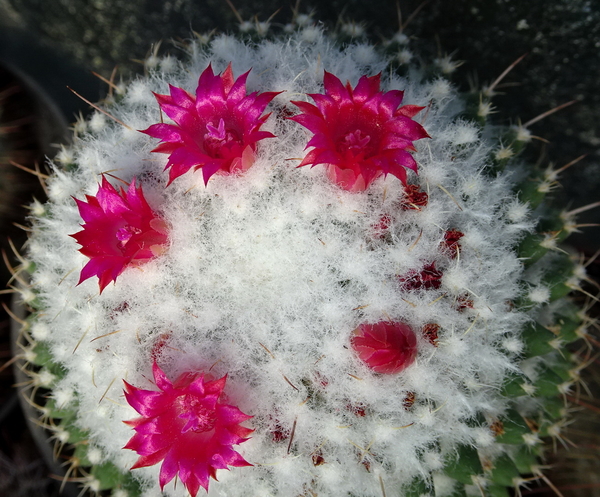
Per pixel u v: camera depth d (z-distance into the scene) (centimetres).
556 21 16
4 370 16
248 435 9
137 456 10
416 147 10
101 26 18
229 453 8
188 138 9
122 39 19
